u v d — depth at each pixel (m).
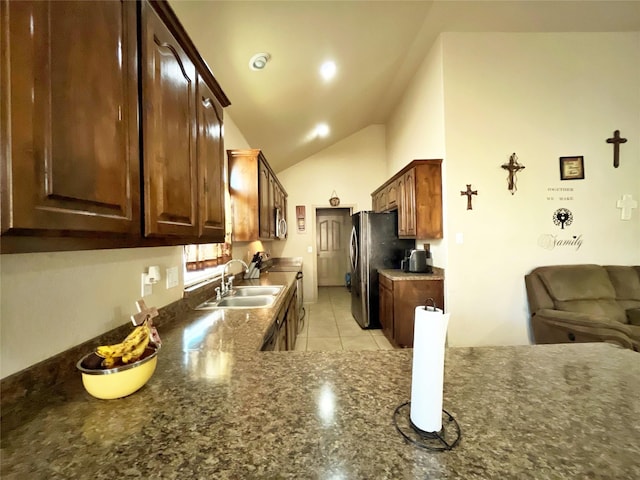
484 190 2.98
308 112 3.64
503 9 2.61
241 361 0.98
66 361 0.84
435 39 3.07
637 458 0.53
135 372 0.76
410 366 0.93
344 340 3.50
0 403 0.66
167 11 0.94
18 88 0.48
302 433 0.60
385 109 4.91
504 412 0.67
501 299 2.96
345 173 5.65
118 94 0.72
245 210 2.70
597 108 2.98
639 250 2.97
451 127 2.97
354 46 2.72
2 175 0.46
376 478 0.49
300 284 4.27
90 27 0.64
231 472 0.50
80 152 0.60
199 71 1.23
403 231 3.51
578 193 2.98
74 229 0.58
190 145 1.13
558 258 2.97
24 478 0.50
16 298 0.71
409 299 3.10
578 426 0.62
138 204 0.81
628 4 2.58
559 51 2.97
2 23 0.46
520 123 2.98
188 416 0.67
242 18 1.80
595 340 2.17
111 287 1.06
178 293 1.64
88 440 0.59
